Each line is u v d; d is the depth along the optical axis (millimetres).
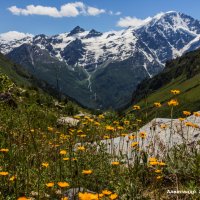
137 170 8633
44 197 7453
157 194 7852
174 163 8961
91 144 12148
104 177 9086
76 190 7668
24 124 11102
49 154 10109
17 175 8094
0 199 7156
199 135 12219
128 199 7324
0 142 10023
